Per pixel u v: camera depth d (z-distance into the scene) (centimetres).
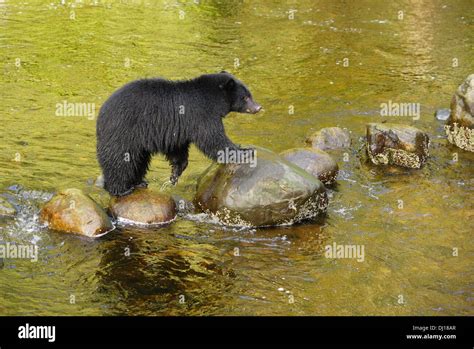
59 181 936
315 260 778
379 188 969
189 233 830
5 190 896
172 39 1684
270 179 845
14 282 708
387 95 1345
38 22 1777
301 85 1395
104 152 828
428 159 1064
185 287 717
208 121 850
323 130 1105
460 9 2050
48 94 1282
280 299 701
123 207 848
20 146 1046
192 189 946
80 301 683
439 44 1700
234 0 2139
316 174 962
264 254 789
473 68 1512
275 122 1196
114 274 734
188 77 1408
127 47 1600
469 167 1039
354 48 1661
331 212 892
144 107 820
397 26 1864
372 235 835
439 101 1312
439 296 709
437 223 866
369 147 1051
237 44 1667
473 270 757
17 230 806
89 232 801
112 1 2042
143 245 795
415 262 774
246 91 883
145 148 837
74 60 1487
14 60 1464
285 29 1819
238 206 840
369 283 732
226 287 720
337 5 2097
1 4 1931
